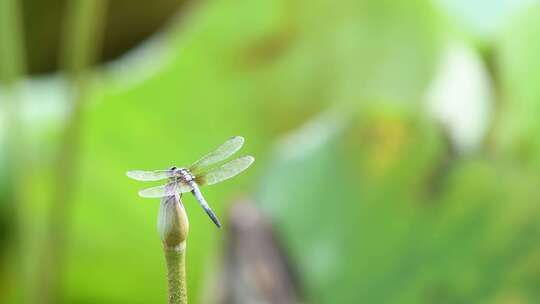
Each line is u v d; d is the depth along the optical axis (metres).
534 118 2.18
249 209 2.38
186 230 1.21
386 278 2.24
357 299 2.26
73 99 2.29
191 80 2.50
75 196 2.50
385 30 2.49
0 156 2.41
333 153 2.32
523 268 2.13
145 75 2.46
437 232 2.21
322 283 2.28
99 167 2.53
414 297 2.21
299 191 2.35
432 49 2.43
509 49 2.29
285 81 2.54
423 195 2.23
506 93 2.26
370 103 2.39
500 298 2.14
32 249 2.42
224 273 2.37
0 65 2.42
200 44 2.48
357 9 2.47
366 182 2.28
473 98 2.30
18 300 2.50
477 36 2.35
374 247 2.25
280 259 2.33
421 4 2.38
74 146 2.32
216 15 2.46
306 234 2.32
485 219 2.17
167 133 2.54
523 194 2.15
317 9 2.47
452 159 2.23
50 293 2.41
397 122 2.26
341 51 2.53
